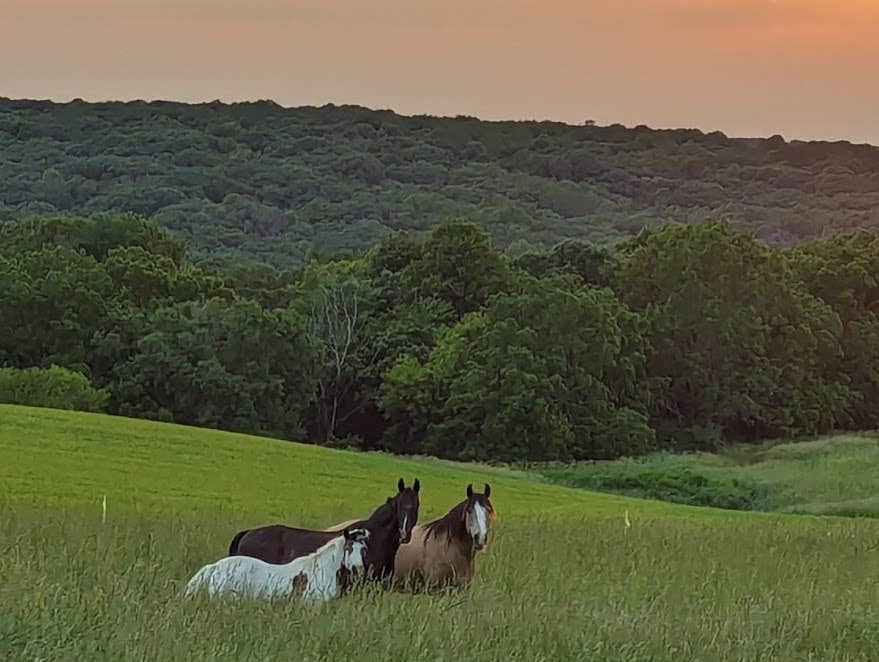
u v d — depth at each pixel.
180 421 69.50
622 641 11.07
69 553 15.80
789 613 13.52
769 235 188.12
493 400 71.50
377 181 199.38
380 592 13.14
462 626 10.91
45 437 46.28
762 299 86.62
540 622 11.42
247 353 71.19
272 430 71.38
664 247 88.94
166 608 10.82
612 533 25.20
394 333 81.38
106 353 71.00
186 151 191.00
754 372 84.88
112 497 34.78
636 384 80.88
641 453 74.62
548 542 22.11
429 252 87.00
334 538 14.20
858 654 11.73
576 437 73.19
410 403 75.94
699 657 10.84
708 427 83.31
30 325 71.19
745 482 59.66
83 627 9.67
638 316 82.62
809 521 36.59
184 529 20.31
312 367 74.62
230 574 13.34
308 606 11.81
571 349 74.19
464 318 80.19
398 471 49.44
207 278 81.88
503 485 49.47
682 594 16.00
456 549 15.62
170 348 69.81
